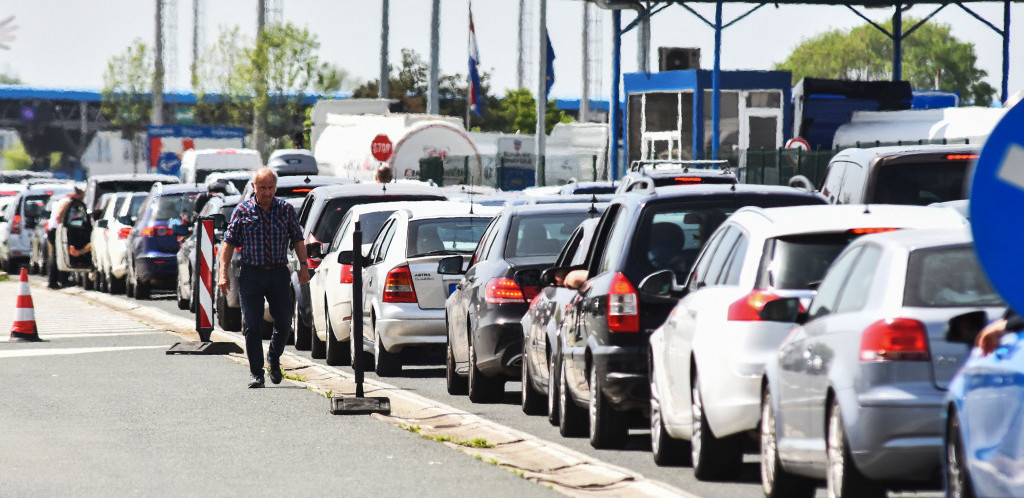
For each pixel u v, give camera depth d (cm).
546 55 15150
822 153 10412
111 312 9269
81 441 3756
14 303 10281
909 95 13450
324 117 18112
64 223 11719
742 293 2886
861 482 2366
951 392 2125
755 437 2869
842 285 2577
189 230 8869
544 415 4422
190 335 7394
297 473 3241
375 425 4081
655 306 3466
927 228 2622
